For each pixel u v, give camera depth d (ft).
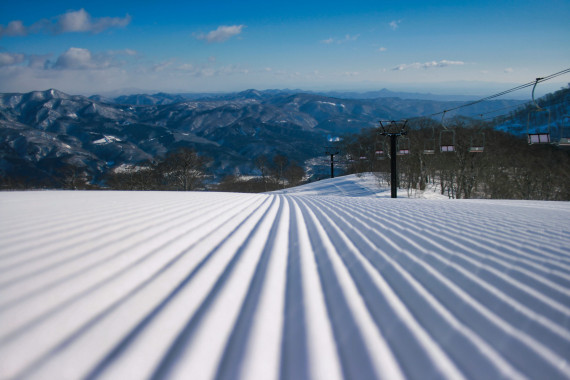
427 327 6.13
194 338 5.54
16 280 7.34
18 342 5.03
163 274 8.50
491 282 8.25
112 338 5.36
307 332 5.92
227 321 6.24
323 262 10.22
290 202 31.89
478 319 6.43
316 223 17.85
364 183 99.09
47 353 4.82
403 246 11.80
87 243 10.69
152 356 4.93
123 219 15.34
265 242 13.08
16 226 12.63
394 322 6.30
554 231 14.16
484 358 5.18
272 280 8.59
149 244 11.18
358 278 8.74
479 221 16.94
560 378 4.73
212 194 39.29
